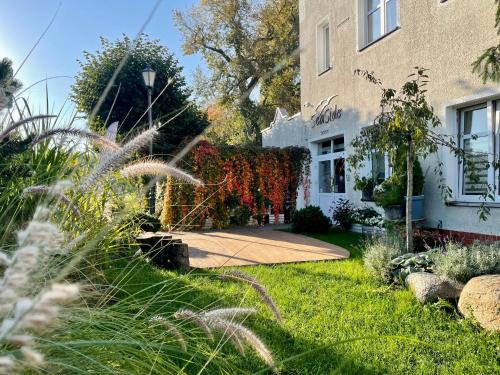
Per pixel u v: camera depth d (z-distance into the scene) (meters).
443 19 7.03
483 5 6.24
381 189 7.69
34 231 0.37
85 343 1.00
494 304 3.07
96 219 2.06
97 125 2.12
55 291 0.36
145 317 1.57
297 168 12.05
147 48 12.98
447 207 7.02
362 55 9.51
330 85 11.05
